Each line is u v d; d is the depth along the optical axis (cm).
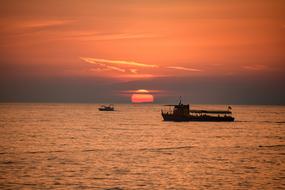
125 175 7700
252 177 7644
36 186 6831
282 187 6919
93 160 9381
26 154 10331
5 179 7306
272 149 11881
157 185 6962
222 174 7881
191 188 6788
